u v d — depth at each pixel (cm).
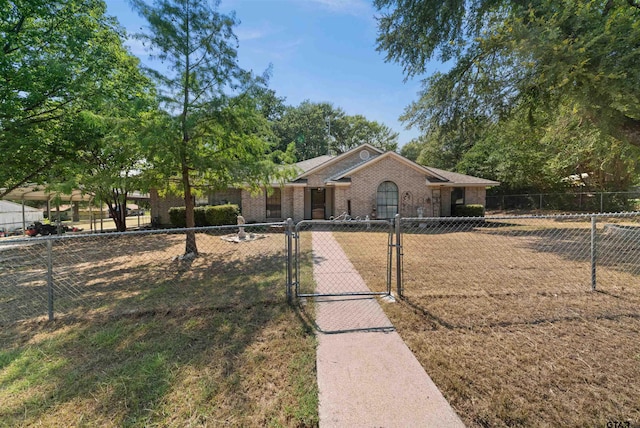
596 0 602
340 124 3772
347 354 295
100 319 387
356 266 657
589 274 572
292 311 402
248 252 847
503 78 756
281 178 865
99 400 234
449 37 841
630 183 2022
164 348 310
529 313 387
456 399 230
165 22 664
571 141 1599
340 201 1476
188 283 546
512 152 2250
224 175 799
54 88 805
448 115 981
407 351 300
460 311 396
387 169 1486
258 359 288
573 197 2181
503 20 702
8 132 743
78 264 745
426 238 1082
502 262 685
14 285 562
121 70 973
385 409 220
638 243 902
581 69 541
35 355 302
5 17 770
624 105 542
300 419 212
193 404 228
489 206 2727
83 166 807
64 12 849
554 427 203
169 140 641
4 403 232
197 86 719
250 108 721
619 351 293
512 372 262
